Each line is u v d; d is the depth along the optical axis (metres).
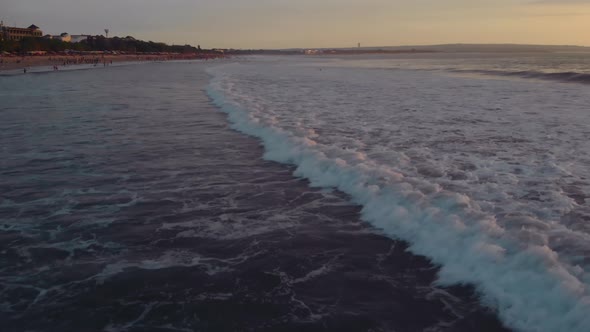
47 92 25.50
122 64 94.62
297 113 14.68
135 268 5.05
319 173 8.17
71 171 8.91
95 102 20.06
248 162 9.44
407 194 6.41
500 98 17.77
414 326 3.95
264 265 5.09
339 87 24.83
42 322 4.09
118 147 10.92
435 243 5.19
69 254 5.41
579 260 4.38
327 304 4.33
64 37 173.50
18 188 7.88
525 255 4.45
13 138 12.06
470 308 4.11
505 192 6.55
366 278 4.75
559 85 23.02
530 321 3.74
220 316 4.16
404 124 12.35
